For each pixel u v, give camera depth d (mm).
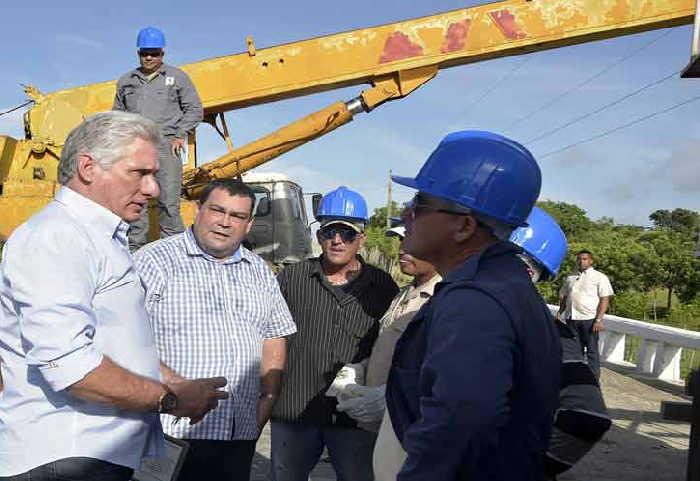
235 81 9078
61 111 8172
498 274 1889
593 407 2070
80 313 2111
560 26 8625
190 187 8938
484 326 1735
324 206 3668
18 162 7941
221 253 3180
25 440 2164
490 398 1679
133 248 5828
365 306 3635
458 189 1975
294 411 3584
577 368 2145
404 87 8992
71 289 2102
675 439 6992
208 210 3143
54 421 2166
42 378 2170
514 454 1804
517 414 1812
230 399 3092
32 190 7320
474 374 1690
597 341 10023
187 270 3133
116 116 2289
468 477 1767
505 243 1999
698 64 3012
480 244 2025
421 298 3008
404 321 3031
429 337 1830
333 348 3590
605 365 11641
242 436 3141
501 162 1978
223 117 9438
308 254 12852
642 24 8414
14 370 2193
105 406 2223
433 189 2002
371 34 9008
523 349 1790
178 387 2447
